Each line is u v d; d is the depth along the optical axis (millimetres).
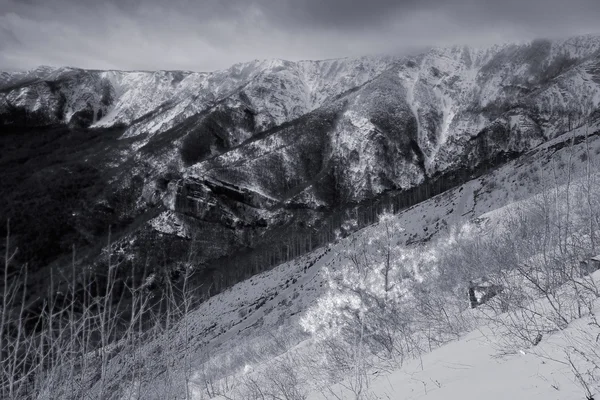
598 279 4277
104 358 2957
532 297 4648
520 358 3238
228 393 6340
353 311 5805
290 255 120000
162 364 3262
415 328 6039
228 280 97750
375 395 3697
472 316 5367
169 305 3336
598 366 2479
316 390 5145
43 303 2789
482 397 2715
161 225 159250
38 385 2760
